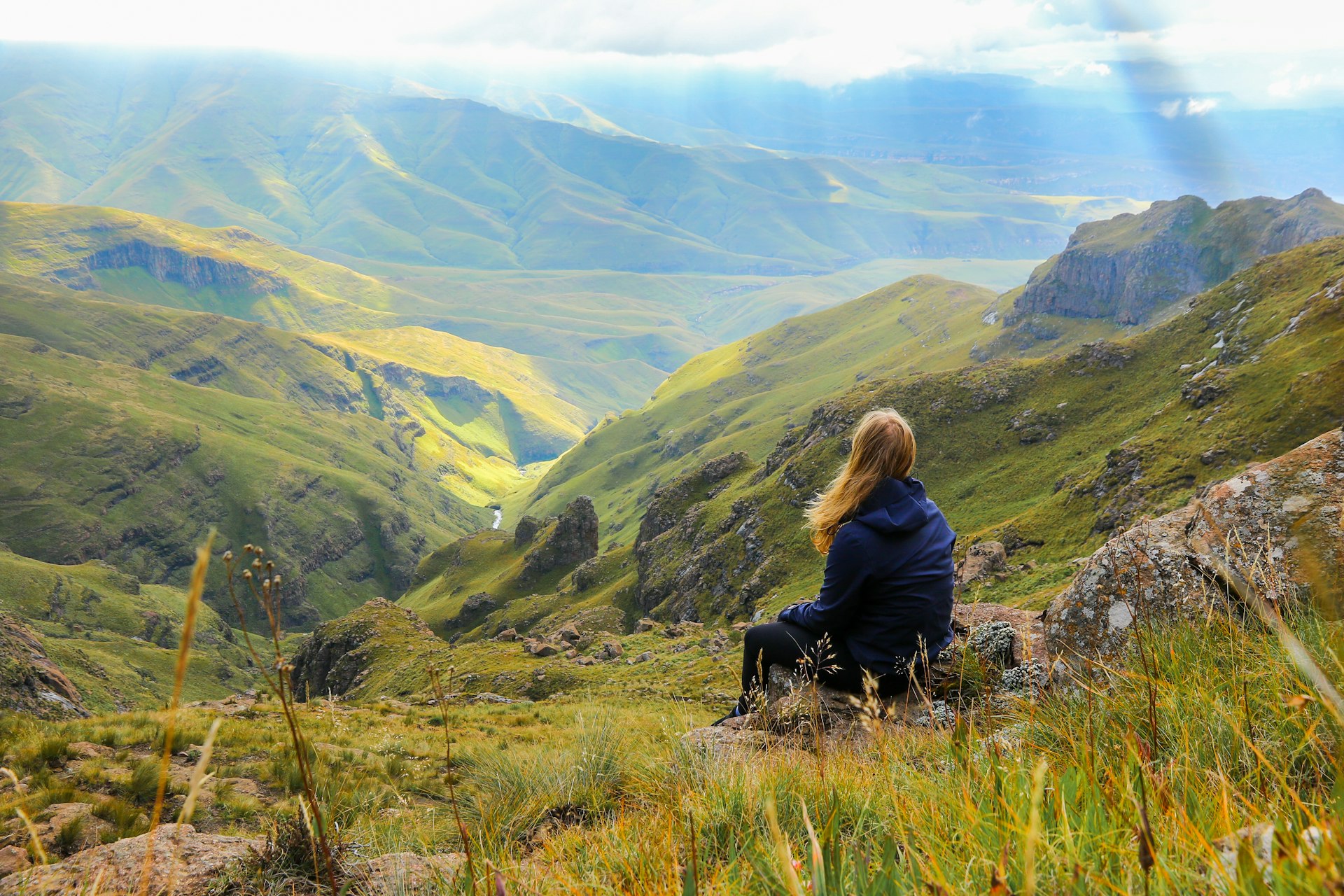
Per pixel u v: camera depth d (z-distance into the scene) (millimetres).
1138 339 132375
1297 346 91000
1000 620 6055
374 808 4758
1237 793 1886
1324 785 2137
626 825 3254
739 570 125125
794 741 3955
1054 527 86625
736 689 30141
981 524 111812
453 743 13383
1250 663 3014
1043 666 4824
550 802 4465
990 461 128125
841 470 5410
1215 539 4500
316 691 83812
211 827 7988
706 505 148750
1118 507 79188
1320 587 2738
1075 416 126250
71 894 3438
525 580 166750
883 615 4957
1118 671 3314
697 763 4016
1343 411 71312
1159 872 1537
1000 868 1514
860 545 4941
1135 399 122250
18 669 36594
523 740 15648
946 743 3402
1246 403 81750
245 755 10570
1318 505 4203
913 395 140000
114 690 131500
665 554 143875
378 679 67625
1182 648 3463
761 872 1970
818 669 4516
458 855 3367
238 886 3477
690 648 50156
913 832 2234
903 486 5184
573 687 45031
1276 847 1331
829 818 2527
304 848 3521
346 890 3256
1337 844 1294
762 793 2875
